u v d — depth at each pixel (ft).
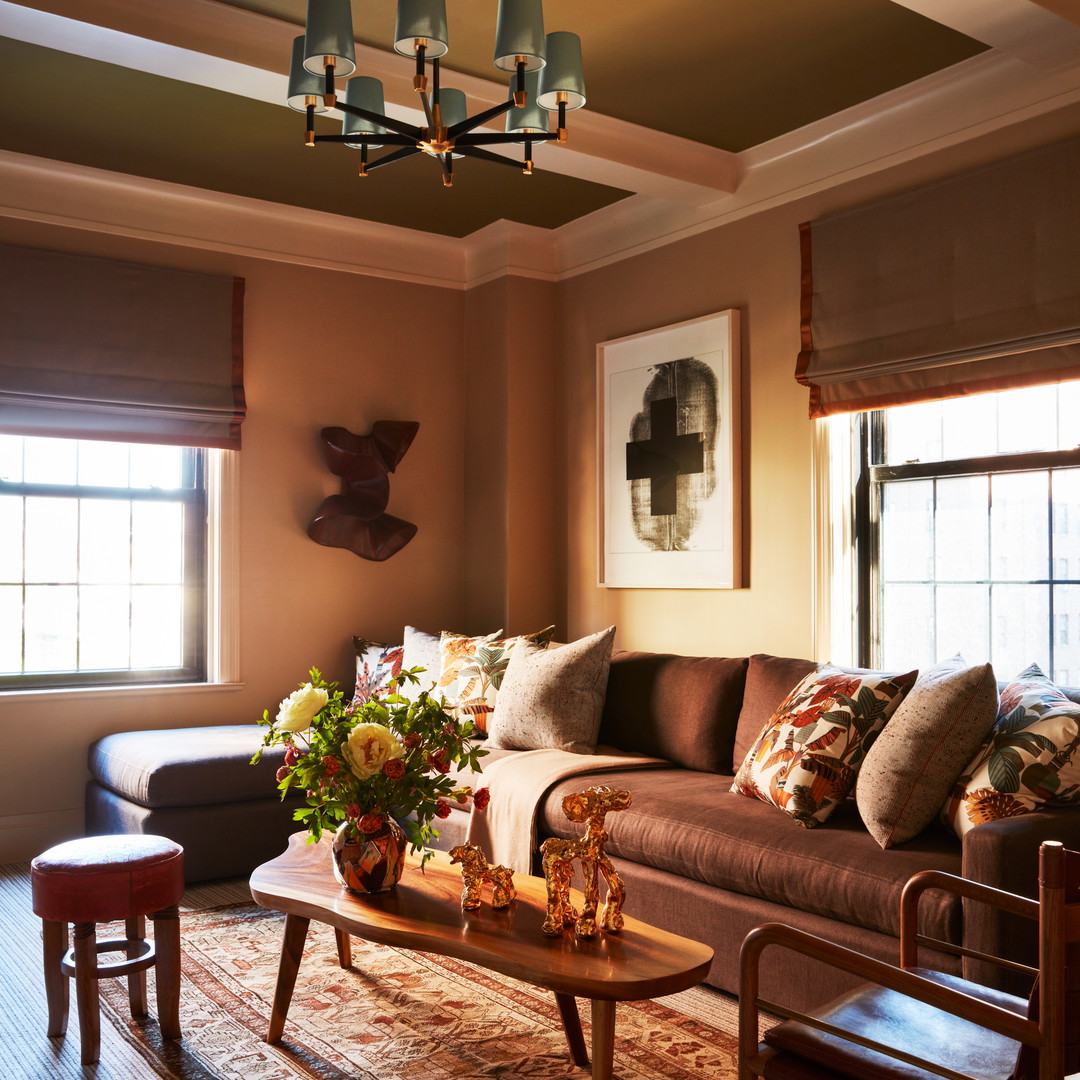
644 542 16.55
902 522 13.52
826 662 13.26
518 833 12.13
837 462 13.91
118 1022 9.57
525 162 9.71
